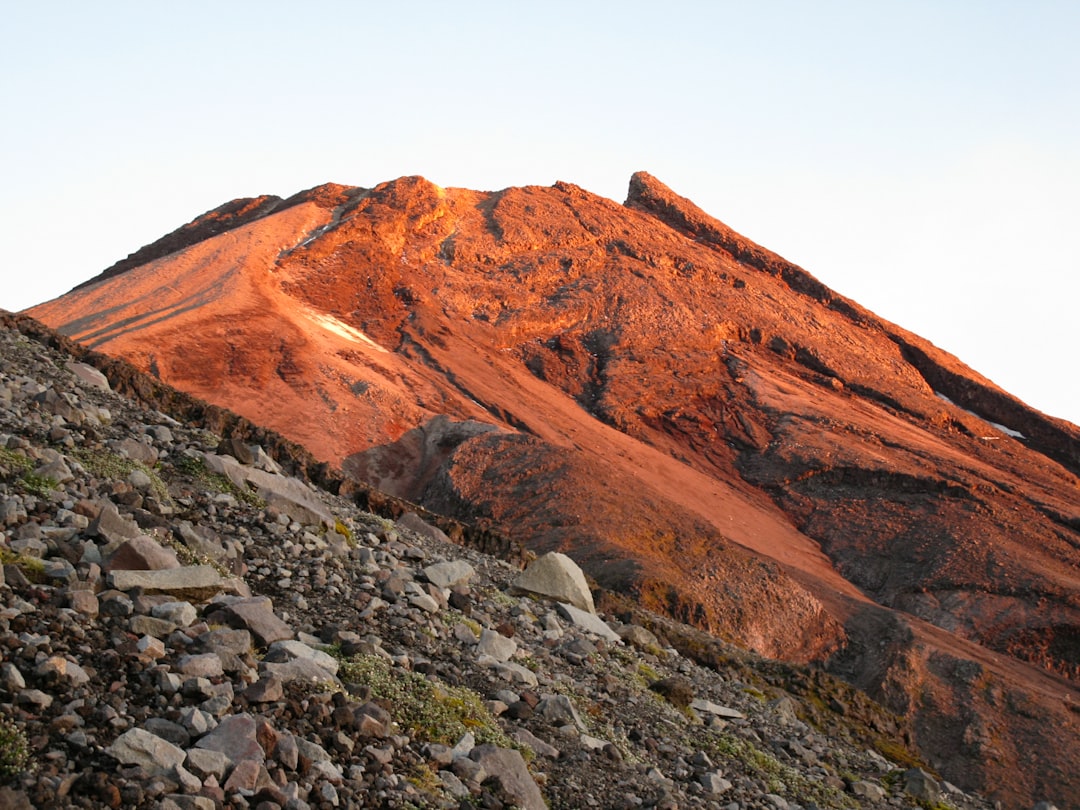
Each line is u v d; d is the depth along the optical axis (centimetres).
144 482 1196
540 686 1209
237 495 1338
